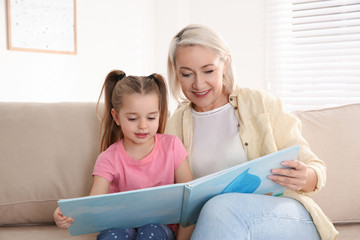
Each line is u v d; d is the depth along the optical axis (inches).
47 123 52.6
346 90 115.7
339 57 116.0
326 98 119.0
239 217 33.8
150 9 137.5
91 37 118.7
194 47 45.1
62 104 55.3
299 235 37.1
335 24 114.3
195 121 52.5
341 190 51.1
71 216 35.5
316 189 41.8
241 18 126.6
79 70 116.4
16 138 51.1
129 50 131.1
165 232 41.4
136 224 40.3
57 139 51.9
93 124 53.7
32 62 103.9
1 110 52.8
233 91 51.4
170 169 47.9
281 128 48.3
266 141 47.0
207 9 131.8
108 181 46.5
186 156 49.9
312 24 117.3
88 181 51.0
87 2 116.6
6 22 97.6
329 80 117.2
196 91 47.4
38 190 49.7
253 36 125.5
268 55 124.6
